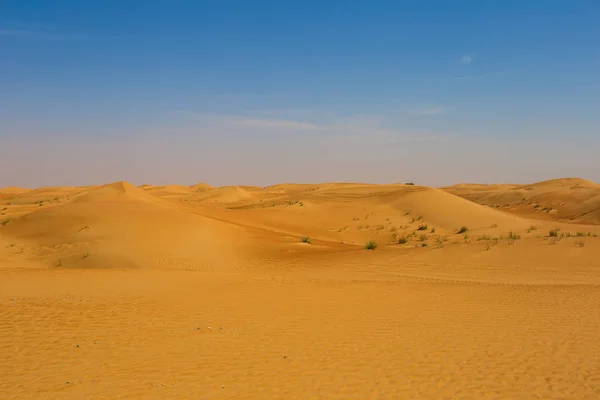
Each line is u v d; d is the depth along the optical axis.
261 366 9.23
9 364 9.26
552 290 17.84
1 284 18.94
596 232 45.97
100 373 8.82
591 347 10.39
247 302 15.34
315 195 87.88
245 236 37.97
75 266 28.78
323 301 15.57
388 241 46.34
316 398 7.75
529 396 7.84
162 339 11.00
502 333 11.56
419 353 10.05
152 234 34.81
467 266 24.92
